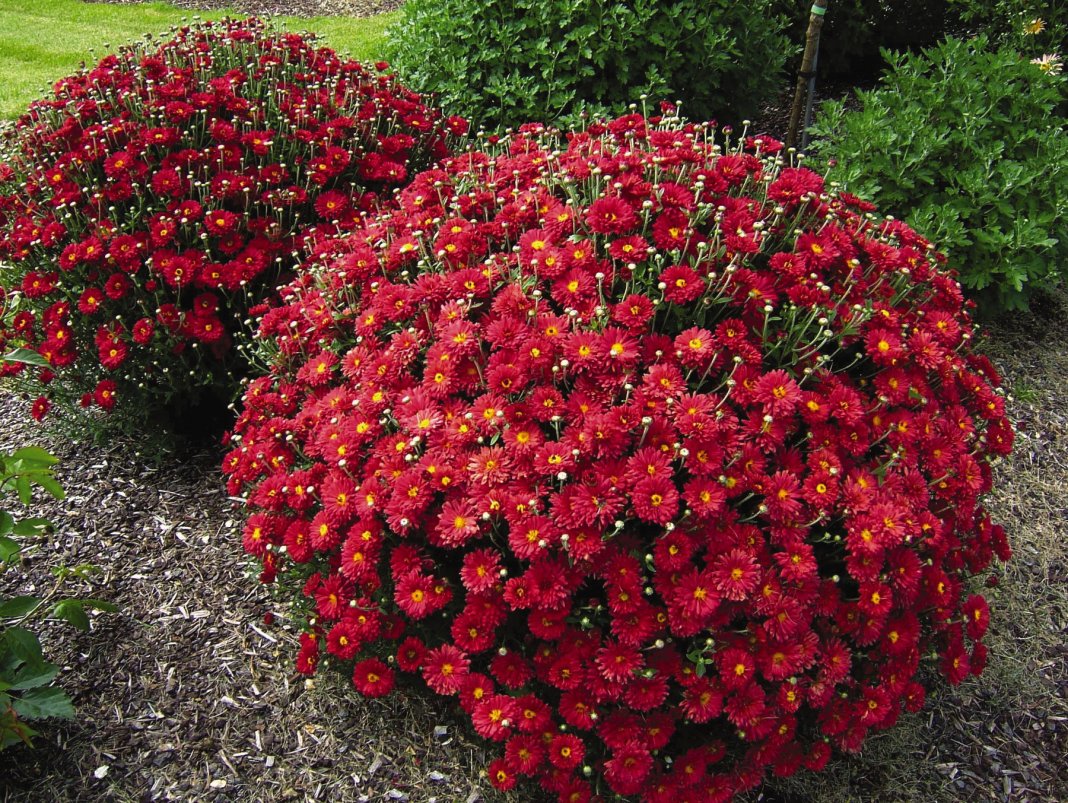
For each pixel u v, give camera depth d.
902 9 6.70
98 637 2.89
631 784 2.10
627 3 4.80
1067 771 2.64
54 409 3.84
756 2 5.10
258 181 3.61
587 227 2.55
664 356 2.27
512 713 2.15
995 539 2.79
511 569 2.26
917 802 2.51
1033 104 4.43
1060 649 3.02
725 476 2.15
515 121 4.85
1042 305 4.70
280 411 2.83
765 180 2.64
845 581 2.33
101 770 2.51
